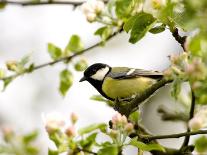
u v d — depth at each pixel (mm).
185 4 5746
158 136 8453
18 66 11383
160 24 8070
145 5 8391
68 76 11594
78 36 11914
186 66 6508
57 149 8188
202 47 6055
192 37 6160
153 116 16188
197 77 6133
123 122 8008
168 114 10359
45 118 8156
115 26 10492
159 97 16016
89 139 8461
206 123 6793
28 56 11492
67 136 8117
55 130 8094
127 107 9250
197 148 7773
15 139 8828
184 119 10250
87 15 10227
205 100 8242
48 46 11852
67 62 11742
